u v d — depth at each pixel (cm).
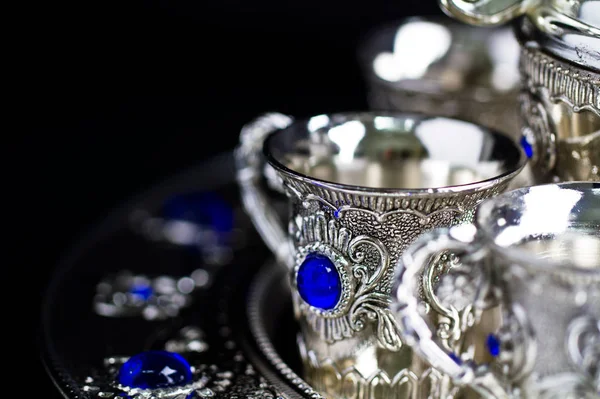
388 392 34
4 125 64
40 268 47
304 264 34
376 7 69
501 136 35
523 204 32
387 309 33
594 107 33
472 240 30
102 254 44
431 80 47
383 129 37
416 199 32
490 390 31
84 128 64
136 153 60
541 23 34
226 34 72
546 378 30
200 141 62
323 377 35
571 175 35
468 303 33
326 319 34
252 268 43
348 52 70
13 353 40
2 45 69
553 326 30
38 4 69
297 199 34
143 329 39
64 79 70
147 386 35
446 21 49
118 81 71
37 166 58
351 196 32
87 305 40
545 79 34
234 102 67
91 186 56
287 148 36
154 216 47
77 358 37
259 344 38
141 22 72
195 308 40
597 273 29
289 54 71
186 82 71
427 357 31
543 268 29
